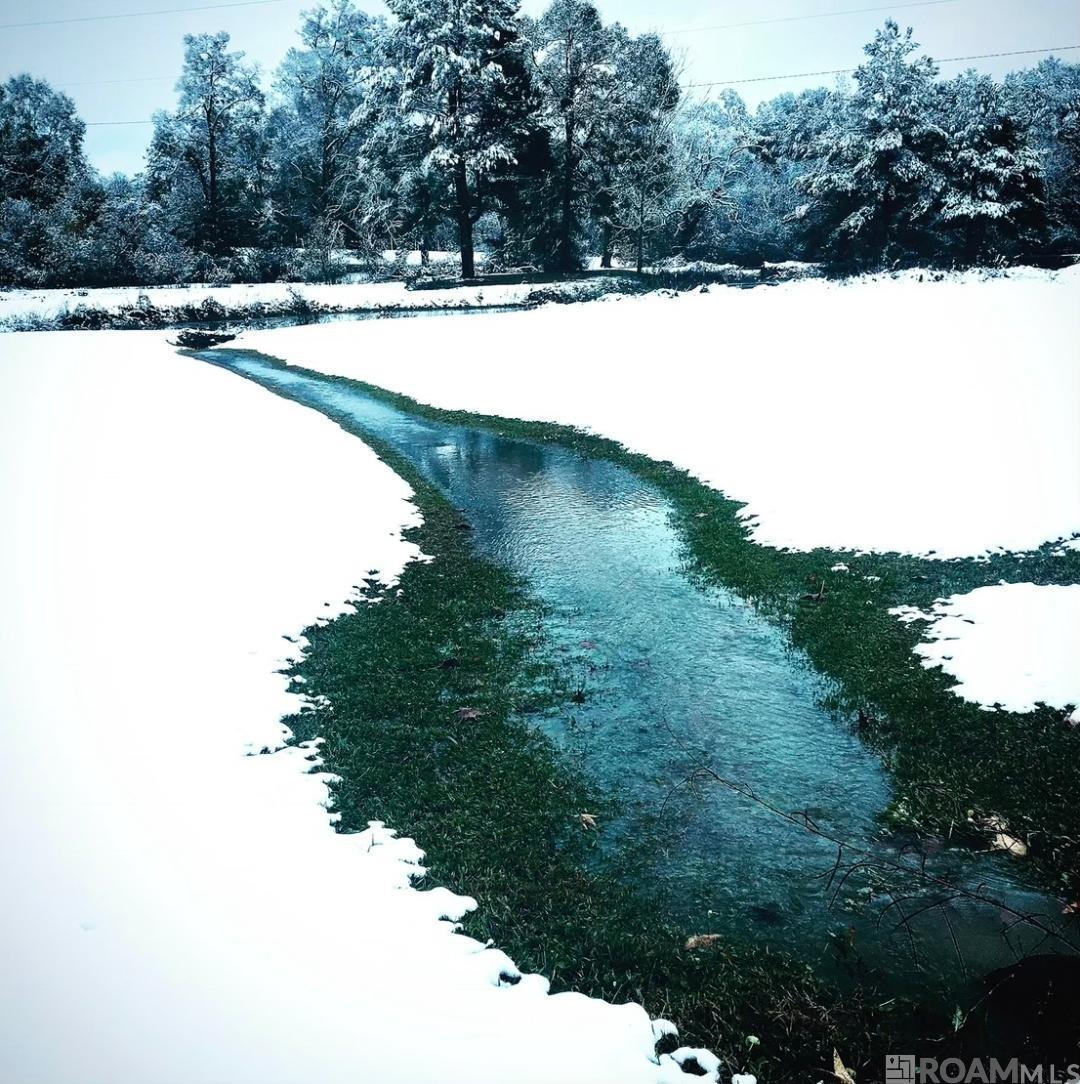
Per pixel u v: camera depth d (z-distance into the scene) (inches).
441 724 332.5
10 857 224.1
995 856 249.8
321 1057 165.2
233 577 453.1
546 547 548.1
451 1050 169.9
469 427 918.4
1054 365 848.9
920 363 922.1
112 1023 171.0
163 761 279.7
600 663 386.6
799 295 1734.7
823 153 2770.7
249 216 2989.7
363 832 262.7
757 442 720.3
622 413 889.5
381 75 2381.9
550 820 273.4
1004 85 3275.1
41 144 3191.4
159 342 1568.7
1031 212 2386.8
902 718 325.4
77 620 383.6
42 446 685.3
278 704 336.8
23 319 1743.4
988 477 562.6
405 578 492.4
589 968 209.3
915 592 428.8
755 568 486.9
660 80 2650.1
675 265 2748.5
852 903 232.5
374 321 1855.3
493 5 2358.5
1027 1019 188.4
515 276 2498.8
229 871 226.7
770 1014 193.9
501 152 2273.6
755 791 287.4
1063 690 319.9
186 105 2851.9
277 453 719.1
